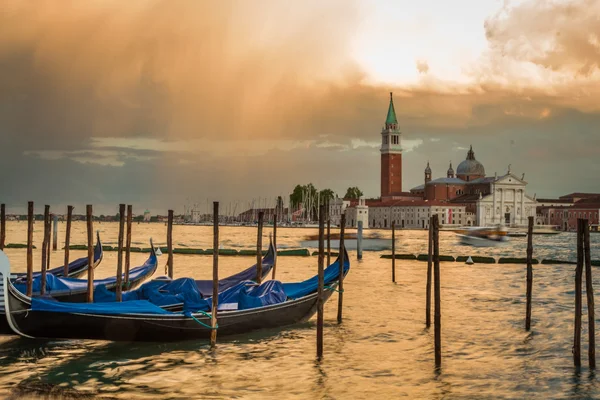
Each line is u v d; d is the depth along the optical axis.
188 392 22.27
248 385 23.05
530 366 25.42
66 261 40.81
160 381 23.34
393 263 53.16
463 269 66.38
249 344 28.31
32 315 25.41
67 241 40.94
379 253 94.50
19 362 25.28
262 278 39.09
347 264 34.44
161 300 29.03
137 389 22.48
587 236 24.06
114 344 27.42
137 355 26.28
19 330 25.48
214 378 23.69
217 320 27.83
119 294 30.41
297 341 29.06
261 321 29.36
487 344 29.02
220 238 154.12
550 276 59.53
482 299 43.09
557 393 22.36
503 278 57.16
